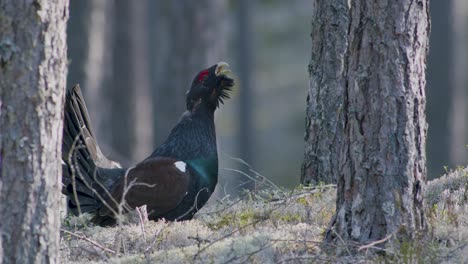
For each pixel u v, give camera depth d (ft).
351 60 32.96
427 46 33.01
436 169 145.79
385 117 32.35
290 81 191.72
